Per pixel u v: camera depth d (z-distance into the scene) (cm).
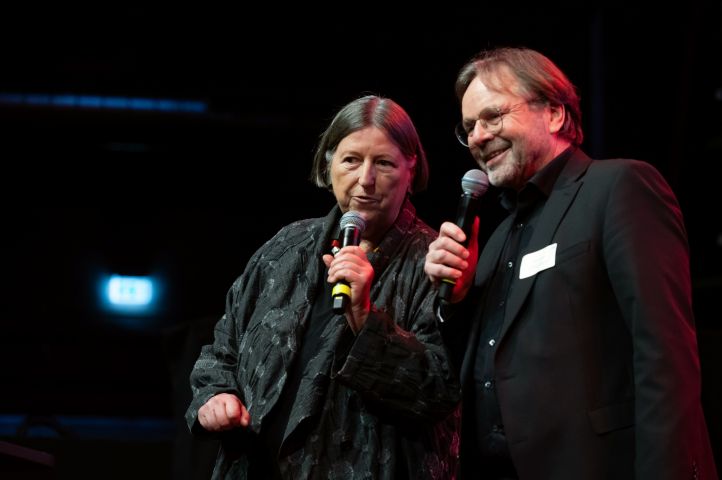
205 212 769
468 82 242
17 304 748
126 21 685
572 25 611
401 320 242
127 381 706
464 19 641
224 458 242
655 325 194
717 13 562
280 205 766
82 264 759
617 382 204
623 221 207
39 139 724
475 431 227
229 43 688
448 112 657
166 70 694
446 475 235
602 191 217
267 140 718
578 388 204
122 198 767
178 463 403
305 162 746
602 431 200
